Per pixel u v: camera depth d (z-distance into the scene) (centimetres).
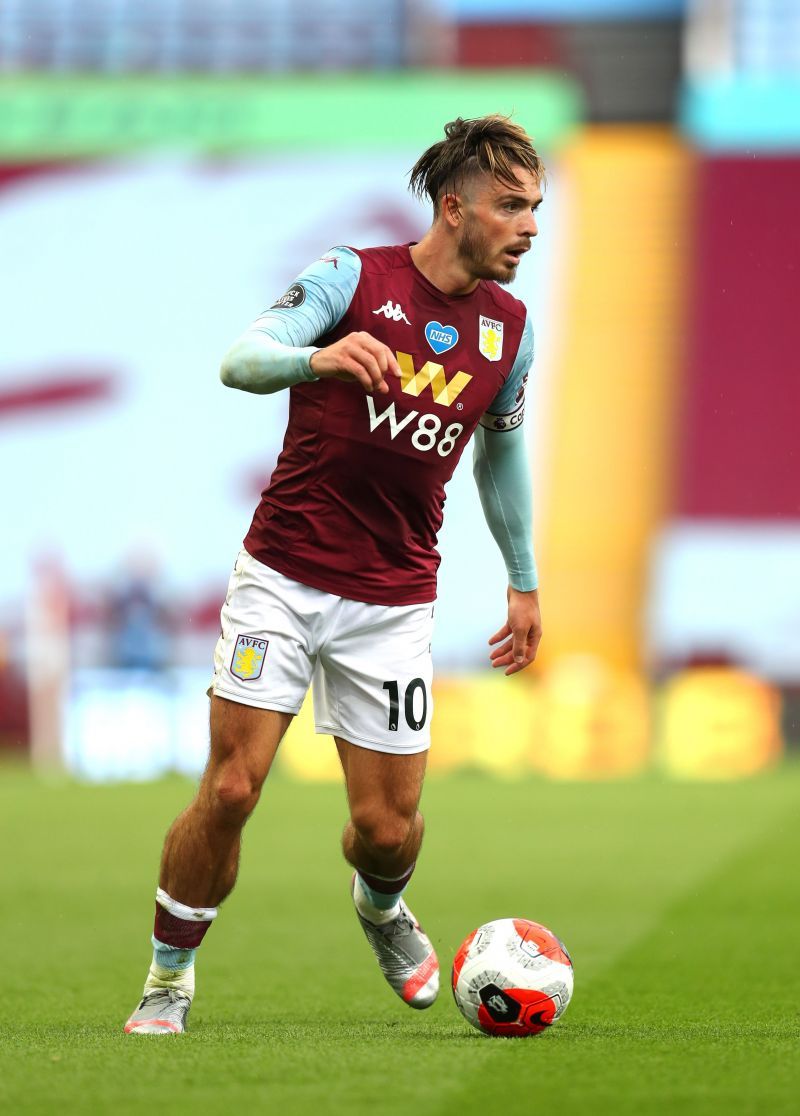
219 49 9831
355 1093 1141
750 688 6275
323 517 1528
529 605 1747
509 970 1455
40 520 8275
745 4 9406
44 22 9869
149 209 9088
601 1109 1083
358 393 1506
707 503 8219
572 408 8519
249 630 1524
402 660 1562
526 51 9600
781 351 8575
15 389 8625
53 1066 1268
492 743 6356
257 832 4200
